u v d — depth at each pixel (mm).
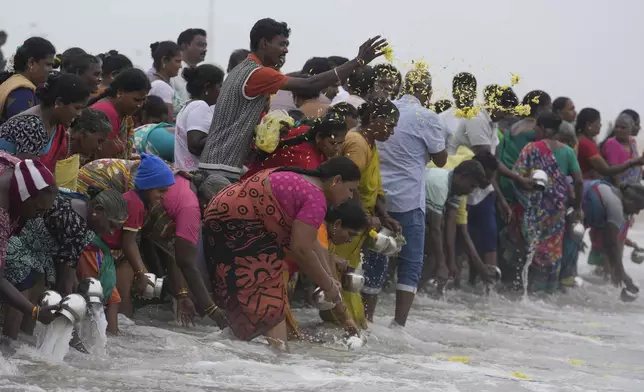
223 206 16969
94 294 15352
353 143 19531
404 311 20891
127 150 19312
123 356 15344
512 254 28578
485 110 26781
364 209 19016
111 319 16844
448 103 24781
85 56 20031
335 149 18750
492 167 26062
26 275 15055
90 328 15336
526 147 28750
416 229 20891
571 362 18578
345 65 19141
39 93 15695
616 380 16750
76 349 15281
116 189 17266
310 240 16438
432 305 25328
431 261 26391
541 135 28938
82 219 15516
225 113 18938
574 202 29016
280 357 16391
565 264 29250
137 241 18406
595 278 32031
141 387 13406
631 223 31422
